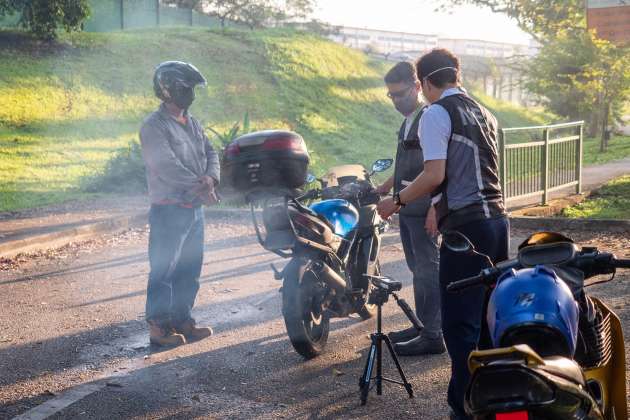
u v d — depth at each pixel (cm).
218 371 556
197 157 634
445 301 409
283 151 540
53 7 2806
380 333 487
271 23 5269
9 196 1609
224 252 1032
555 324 284
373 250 629
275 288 820
